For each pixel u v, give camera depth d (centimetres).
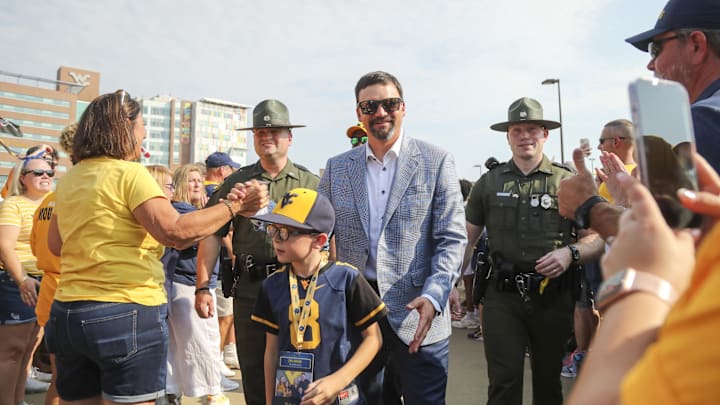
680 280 68
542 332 315
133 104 230
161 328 217
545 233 318
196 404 412
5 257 332
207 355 380
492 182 345
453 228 253
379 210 263
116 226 208
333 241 303
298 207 225
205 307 309
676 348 54
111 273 204
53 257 289
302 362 217
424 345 246
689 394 51
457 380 472
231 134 12694
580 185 121
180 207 393
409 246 253
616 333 66
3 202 355
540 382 327
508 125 346
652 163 73
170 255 369
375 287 259
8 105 9700
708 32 136
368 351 220
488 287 330
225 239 410
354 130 478
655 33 145
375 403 249
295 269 231
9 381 337
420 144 268
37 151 376
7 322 337
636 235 71
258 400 293
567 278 311
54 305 211
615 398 61
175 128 11994
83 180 213
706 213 71
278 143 318
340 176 276
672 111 75
